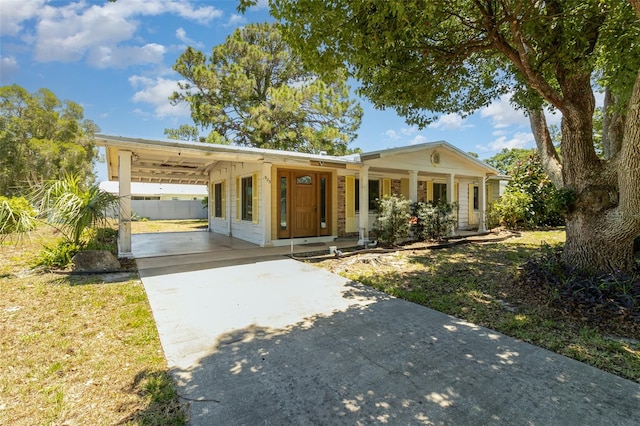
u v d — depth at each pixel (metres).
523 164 14.81
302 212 10.08
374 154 8.91
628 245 4.43
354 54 3.99
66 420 2.01
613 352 2.90
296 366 2.67
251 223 9.85
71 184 6.59
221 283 5.28
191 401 2.20
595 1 3.85
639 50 4.01
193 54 17.11
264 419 2.01
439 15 4.16
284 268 6.39
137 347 3.00
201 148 7.01
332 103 18.00
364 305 4.25
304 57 4.16
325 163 8.74
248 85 17.34
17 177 23.36
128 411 2.10
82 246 6.52
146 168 11.11
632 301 3.44
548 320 3.63
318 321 3.69
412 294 4.63
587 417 2.02
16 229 6.08
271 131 18.17
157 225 17.59
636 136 3.60
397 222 9.02
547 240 10.13
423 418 2.01
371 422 1.97
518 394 2.27
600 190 4.47
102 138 6.08
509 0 4.12
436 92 5.49
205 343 3.10
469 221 14.48
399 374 2.54
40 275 5.57
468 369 2.62
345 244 9.52
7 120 24.05
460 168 11.46
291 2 3.56
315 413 2.07
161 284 5.16
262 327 3.51
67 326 3.45
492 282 5.19
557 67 4.61
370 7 3.47
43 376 2.50
